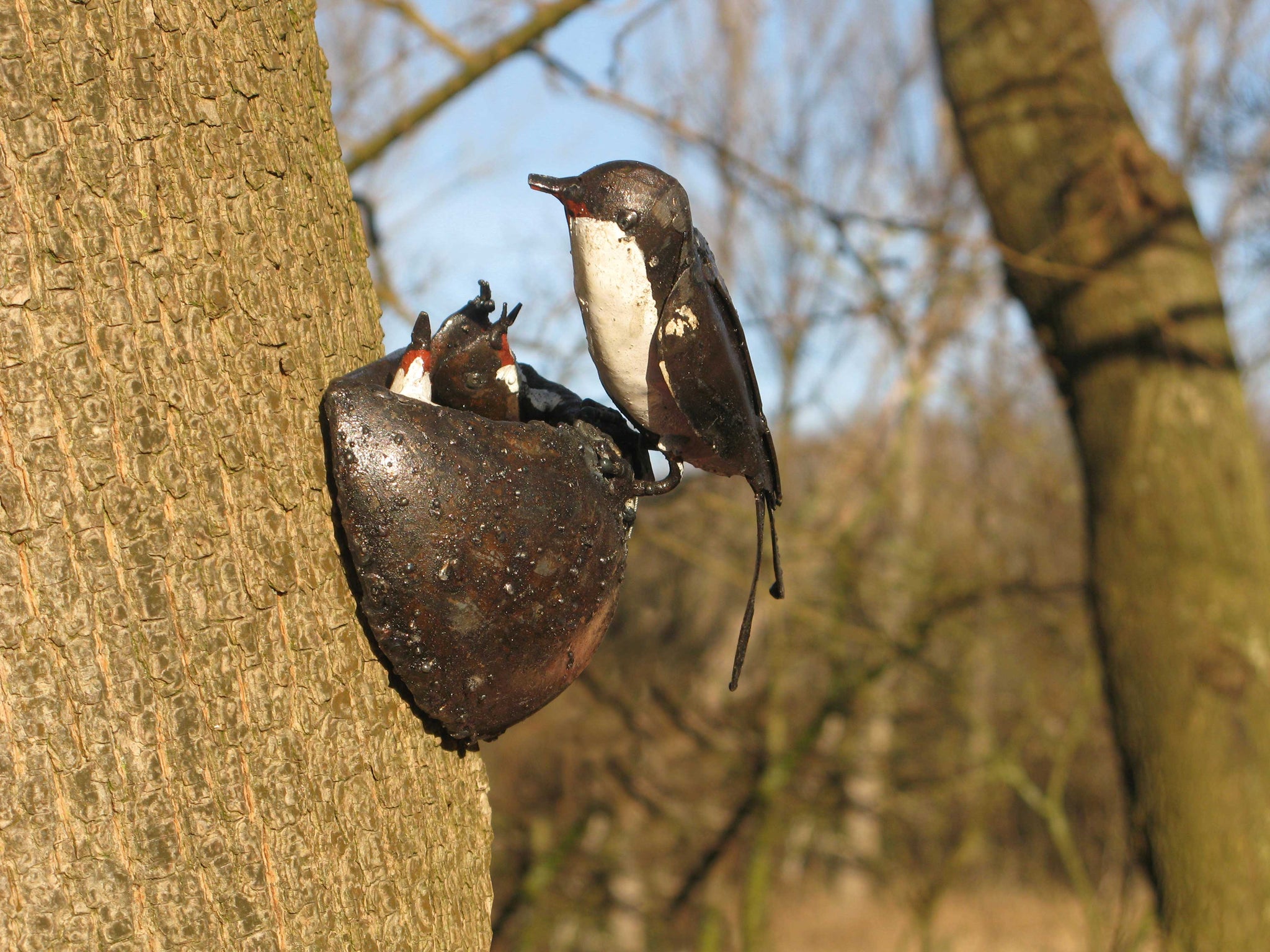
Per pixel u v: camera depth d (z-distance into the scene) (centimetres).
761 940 694
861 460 750
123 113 117
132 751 113
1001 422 702
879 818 749
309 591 123
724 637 817
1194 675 356
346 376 123
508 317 132
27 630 110
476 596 122
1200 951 354
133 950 112
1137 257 369
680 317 133
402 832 127
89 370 113
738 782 729
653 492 143
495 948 698
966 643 727
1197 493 358
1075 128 379
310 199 133
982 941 984
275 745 119
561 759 732
